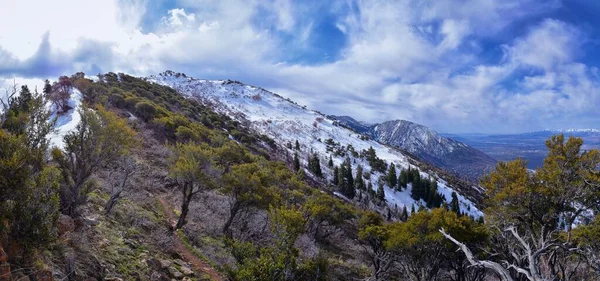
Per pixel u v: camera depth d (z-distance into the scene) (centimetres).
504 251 1420
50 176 716
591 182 1271
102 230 1057
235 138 7706
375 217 2861
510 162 1523
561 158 1352
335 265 2202
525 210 1363
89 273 765
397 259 2188
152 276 955
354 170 11850
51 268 652
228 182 1900
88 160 1148
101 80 6562
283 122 19325
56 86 4031
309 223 2842
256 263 1185
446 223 1820
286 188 3359
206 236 1666
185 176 1614
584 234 1093
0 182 596
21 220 600
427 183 10750
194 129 4372
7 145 658
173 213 1834
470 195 12900
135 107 4284
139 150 2702
